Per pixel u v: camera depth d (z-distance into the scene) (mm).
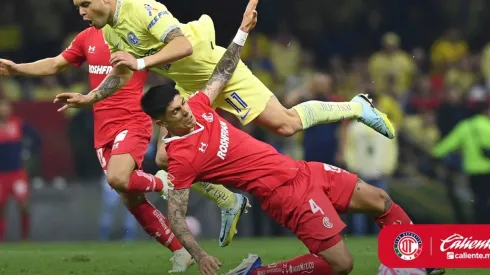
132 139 21344
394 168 37656
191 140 17406
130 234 37156
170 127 17391
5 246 30984
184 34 19938
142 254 25391
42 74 22406
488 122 37406
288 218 17812
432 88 46562
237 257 24000
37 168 41156
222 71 18641
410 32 53750
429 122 40844
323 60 52812
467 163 37500
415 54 47781
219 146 17547
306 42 53375
